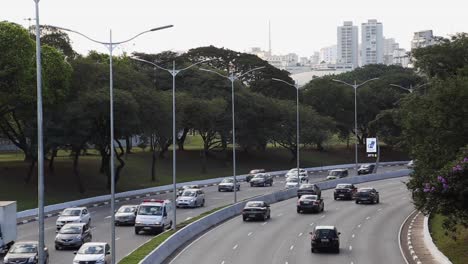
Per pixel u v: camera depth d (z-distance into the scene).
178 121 123.31
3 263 44.19
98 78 103.00
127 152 139.25
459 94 54.28
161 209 63.38
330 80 191.00
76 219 65.38
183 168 144.50
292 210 84.50
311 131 160.50
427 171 50.72
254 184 119.50
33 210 80.88
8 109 94.06
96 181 111.19
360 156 188.38
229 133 145.25
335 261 47.94
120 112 96.81
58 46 109.81
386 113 160.75
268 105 152.88
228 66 182.88
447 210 42.72
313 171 159.62
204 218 68.06
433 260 47.88
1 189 93.94
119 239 59.31
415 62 73.56
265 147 172.62
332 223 71.38
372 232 64.44
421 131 58.56
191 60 176.88
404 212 81.38
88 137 98.12
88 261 43.00
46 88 89.88
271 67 184.50
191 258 49.53
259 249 53.88
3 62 86.00
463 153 43.19
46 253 45.91
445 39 72.31
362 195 91.50
